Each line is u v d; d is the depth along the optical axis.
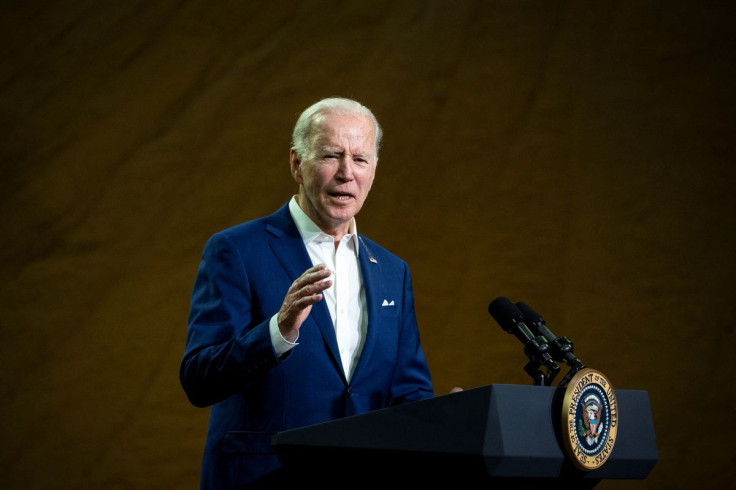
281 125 19.86
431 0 20.08
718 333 18.48
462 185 19.56
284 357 6.66
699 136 19.03
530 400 5.34
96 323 19.06
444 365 18.98
